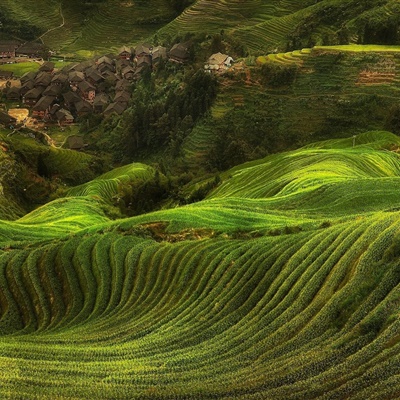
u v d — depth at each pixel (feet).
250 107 518.37
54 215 295.69
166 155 532.32
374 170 306.14
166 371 106.83
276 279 143.33
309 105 498.69
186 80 595.06
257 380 95.91
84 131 642.22
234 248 179.83
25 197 405.59
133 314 153.17
